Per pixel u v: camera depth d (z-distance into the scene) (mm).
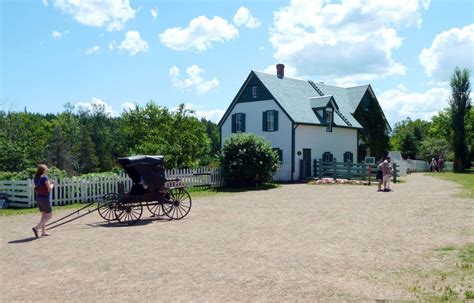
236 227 14234
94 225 15164
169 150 34844
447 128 72312
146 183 15805
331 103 40906
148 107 44969
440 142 74125
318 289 7652
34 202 20547
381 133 48344
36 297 7559
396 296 7203
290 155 37406
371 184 32250
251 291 7609
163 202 16234
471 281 7906
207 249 11008
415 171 64500
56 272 9109
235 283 8094
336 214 16828
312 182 33781
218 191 27500
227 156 30250
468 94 60625
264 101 39375
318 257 9969
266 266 9258
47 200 13305
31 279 8648
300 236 12531
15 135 49156
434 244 11102
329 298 7184
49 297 7539
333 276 8438
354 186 30875
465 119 61469
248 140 30359
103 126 96000
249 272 8805
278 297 7281
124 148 45438
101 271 9109
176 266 9383
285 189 28594
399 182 35125
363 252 10406
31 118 105562
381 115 48625
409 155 81750
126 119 45531
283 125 37969
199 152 38594
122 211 15664
